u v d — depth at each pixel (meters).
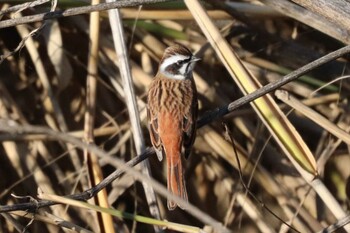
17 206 7.83
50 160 11.48
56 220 8.61
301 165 8.66
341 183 12.02
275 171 11.78
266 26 12.68
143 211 11.99
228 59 8.73
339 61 11.89
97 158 9.80
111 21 9.80
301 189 11.64
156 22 11.83
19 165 11.39
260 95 8.27
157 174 11.96
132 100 9.55
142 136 9.42
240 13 11.66
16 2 10.77
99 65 11.44
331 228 8.87
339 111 11.65
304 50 12.08
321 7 8.51
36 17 8.09
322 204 11.56
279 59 12.12
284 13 10.34
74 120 11.84
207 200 12.17
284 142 8.60
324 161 11.21
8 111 11.44
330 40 12.23
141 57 11.84
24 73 11.86
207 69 11.80
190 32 11.91
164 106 9.02
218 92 11.73
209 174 12.18
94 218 10.89
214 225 6.19
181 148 8.77
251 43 12.19
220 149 11.51
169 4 11.34
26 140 11.23
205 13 8.91
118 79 11.36
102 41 11.42
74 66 11.91
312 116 9.22
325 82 11.84
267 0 10.40
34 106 11.77
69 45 11.93
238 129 11.95
